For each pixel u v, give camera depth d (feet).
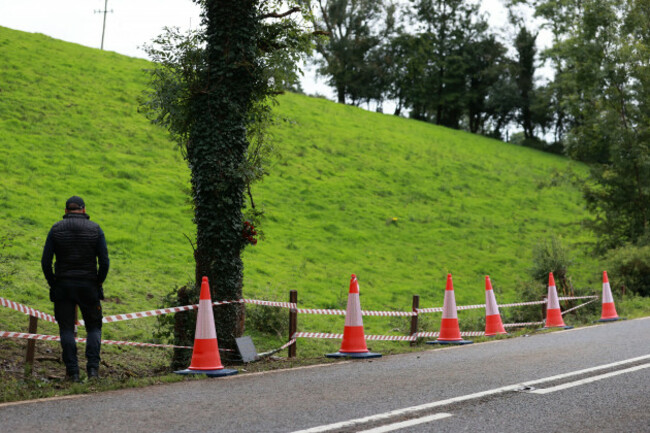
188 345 33.01
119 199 85.61
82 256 25.85
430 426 16.87
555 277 67.92
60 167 91.15
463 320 57.21
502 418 17.78
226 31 35.65
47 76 129.08
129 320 45.14
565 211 142.20
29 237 62.13
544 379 23.90
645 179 99.60
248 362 33.40
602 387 22.16
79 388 22.94
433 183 140.97
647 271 81.56
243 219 35.60
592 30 101.71
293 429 16.55
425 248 100.89
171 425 17.16
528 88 261.85
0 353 30.58
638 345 33.55
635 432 16.24
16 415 18.58
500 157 184.14
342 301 65.36
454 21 264.93
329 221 103.96
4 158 87.66
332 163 136.05
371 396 21.22
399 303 69.31
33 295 45.93
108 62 151.84
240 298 34.83
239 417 18.11
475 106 276.00
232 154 35.27
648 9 100.73
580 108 106.42
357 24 254.88
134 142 112.06
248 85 36.27
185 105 35.81
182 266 65.31
